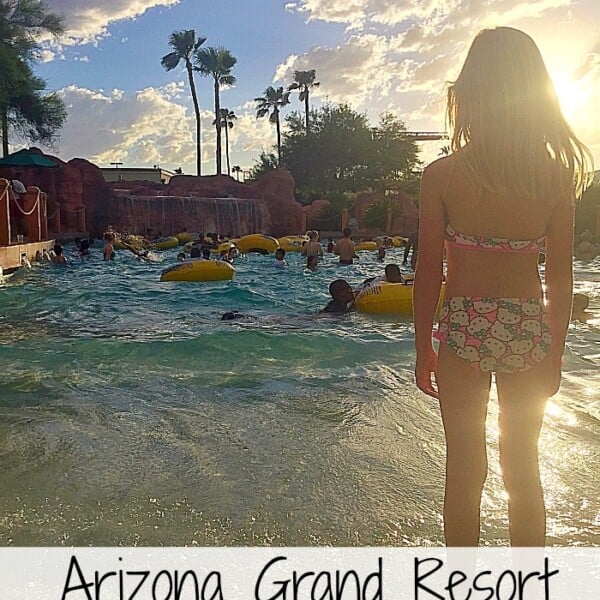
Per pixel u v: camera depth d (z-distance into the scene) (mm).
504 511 2758
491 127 2219
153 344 6793
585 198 29359
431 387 2398
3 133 36406
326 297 12211
